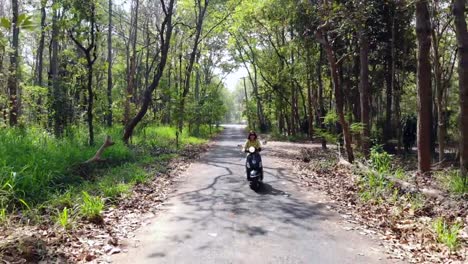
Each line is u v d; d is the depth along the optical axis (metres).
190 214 7.78
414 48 22.33
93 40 15.12
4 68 19.78
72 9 14.21
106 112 22.06
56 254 5.32
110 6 27.02
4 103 18.84
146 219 7.41
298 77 30.98
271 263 5.25
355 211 8.20
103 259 5.35
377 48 22.03
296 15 21.25
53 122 17.11
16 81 19.84
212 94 41.59
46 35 25.78
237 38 38.66
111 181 10.18
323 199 9.31
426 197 8.70
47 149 11.59
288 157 19.14
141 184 10.53
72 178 10.29
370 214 7.89
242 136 41.81
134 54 26.64
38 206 7.45
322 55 24.92
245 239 6.23
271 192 10.12
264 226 6.96
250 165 10.62
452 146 27.66
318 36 15.03
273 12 24.30
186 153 19.73
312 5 14.94
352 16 13.08
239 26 30.44
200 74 51.69
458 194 8.64
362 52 17.42
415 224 7.07
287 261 5.32
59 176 9.66
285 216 7.67
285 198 9.37
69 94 18.00
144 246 5.90
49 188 8.70
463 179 9.36
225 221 7.27
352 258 5.49
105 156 13.57
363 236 6.49
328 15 13.33
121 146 15.81
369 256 5.59
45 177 9.10
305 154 19.61
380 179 10.09
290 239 6.26
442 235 6.16
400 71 23.77
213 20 28.97
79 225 6.60
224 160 17.61
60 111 16.61
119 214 7.60
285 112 39.53
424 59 12.00
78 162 11.47
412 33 21.67
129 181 10.66
